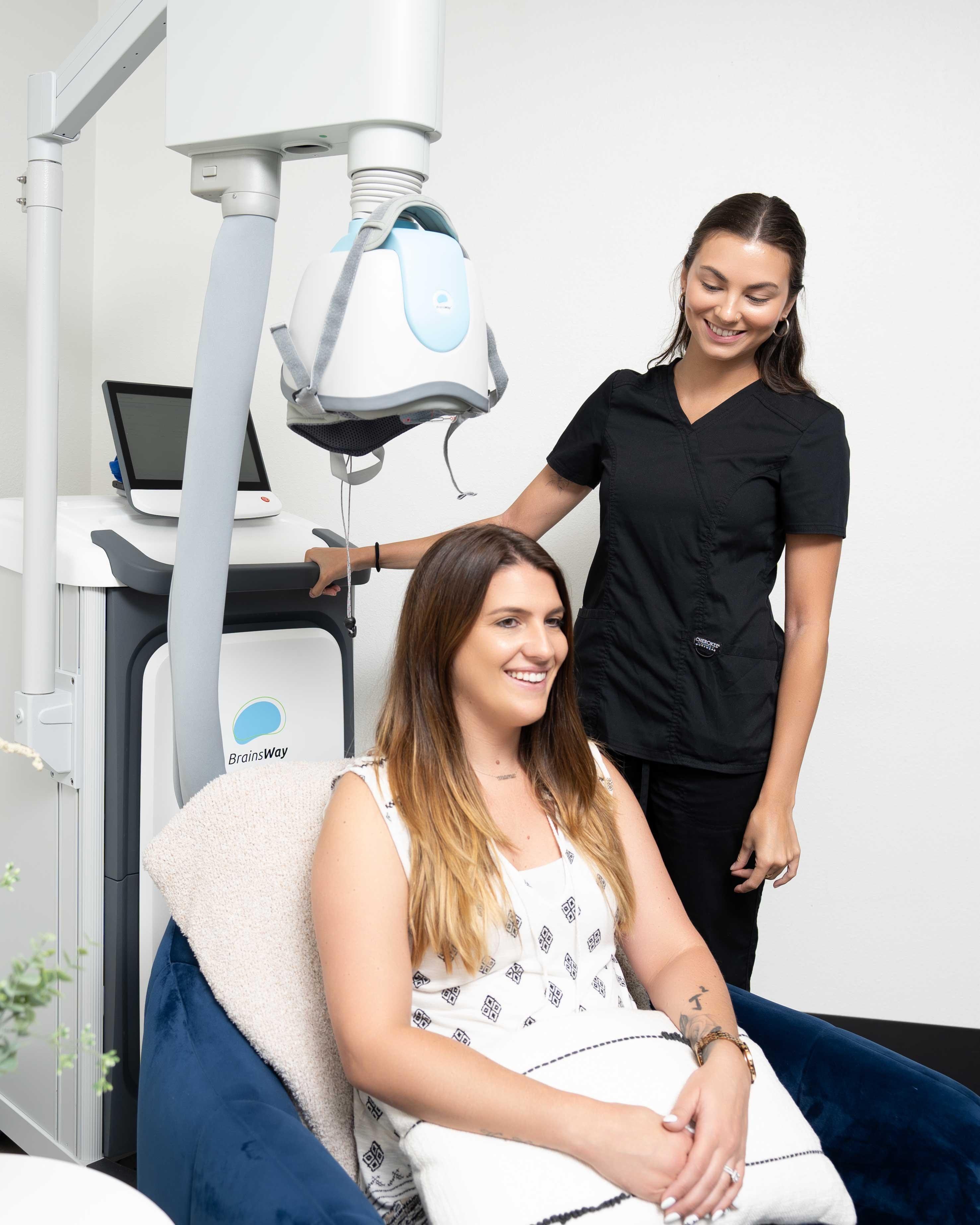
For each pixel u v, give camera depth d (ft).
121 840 4.91
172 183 7.26
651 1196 2.85
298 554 5.55
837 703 6.60
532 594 3.46
